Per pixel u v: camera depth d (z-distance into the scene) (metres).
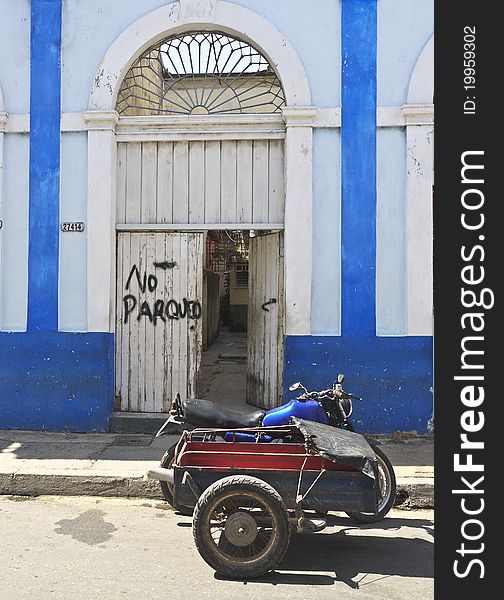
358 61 7.46
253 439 5.00
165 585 4.05
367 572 4.34
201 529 4.24
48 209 7.66
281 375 7.80
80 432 7.64
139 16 7.62
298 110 7.38
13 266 7.70
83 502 5.80
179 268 7.85
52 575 4.15
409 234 7.34
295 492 4.50
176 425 5.32
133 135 7.77
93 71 7.64
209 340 16.84
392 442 7.20
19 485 5.98
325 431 4.77
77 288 7.66
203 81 8.23
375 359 7.38
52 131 7.66
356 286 7.41
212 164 7.78
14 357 7.69
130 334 7.91
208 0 7.51
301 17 7.49
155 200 7.83
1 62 7.73
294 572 4.33
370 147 7.42
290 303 7.44
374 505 4.45
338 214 7.45
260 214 7.73
